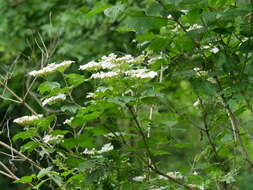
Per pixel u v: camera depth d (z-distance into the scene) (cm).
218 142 612
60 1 1325
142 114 673
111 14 493
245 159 588
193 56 573
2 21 1277
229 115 587
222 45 557
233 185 599
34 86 931
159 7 495
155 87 525
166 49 575
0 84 786
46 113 812
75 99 750
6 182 1086
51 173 580
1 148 893
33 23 1273
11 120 942
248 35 518
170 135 575
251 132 639
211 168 596
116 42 1186
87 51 1201
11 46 1184
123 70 525
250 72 509
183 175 592
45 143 597
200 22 536
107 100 502
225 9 525
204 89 513
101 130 543
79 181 586
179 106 651
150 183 585
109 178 576
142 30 491
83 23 1257
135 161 654
